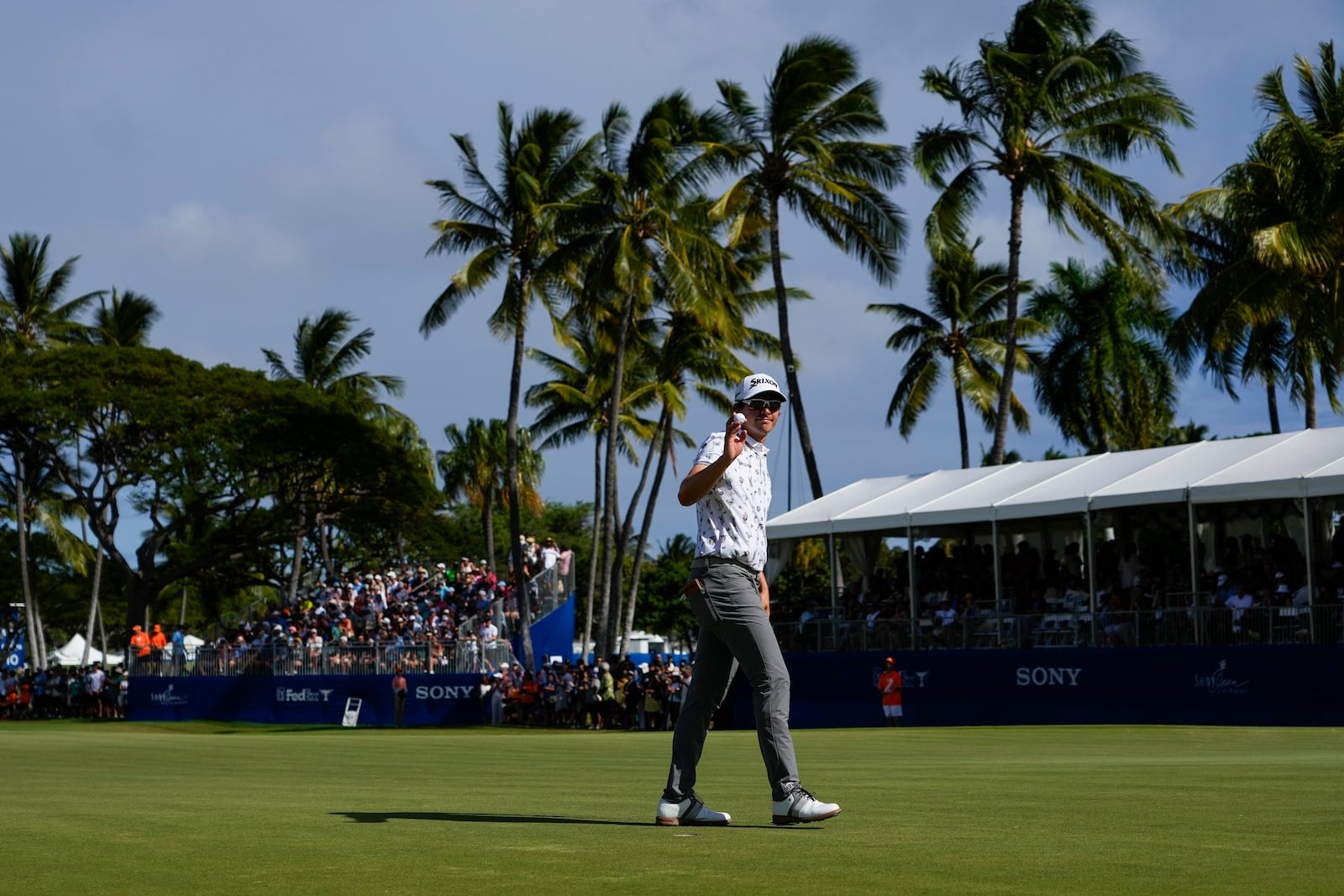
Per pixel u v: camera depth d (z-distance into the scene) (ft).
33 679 142.10
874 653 91.15
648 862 12.89
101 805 19.75
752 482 17.47
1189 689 78.07
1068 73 109.29
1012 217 112.37
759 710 16.84
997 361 148.87
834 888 11.05
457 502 208.13
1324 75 103.35
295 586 157.58
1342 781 23.25
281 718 122.42
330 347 175.73
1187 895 10.48
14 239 167.53
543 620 137.49
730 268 127.85
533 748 53.36
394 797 21.67
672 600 264.93
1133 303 143.02
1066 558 99.60
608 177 122.52
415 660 118.11
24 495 169.68
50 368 144.15
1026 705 84.43
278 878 11.91
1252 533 92.94
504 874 12.06
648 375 164.35
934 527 103.81
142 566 148.87
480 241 130.93
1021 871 11.98
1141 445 145.79
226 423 145.18
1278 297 99.60
